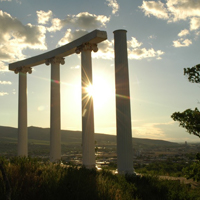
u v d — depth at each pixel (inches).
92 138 810.8
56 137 942.4
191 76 599.5
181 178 743.7
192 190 581.0
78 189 422.6
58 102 962.7
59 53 943.7
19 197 373.4
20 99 1077.1
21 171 494.9
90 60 837.8
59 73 979.9
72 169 597.6
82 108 823.7
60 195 395.2
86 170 639.1
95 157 818.2
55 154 931.3
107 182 513.7
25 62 1071.0
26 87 1095.6
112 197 431.2
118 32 754.8
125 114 726.5
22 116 1070.4
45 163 633.0
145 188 565.3
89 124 811.4
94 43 843.4
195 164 556.4
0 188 390.9
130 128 730.8
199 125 562.3
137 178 658.2
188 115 573.9
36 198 380.8
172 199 515.2
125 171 699.4
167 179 664.4
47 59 991.0
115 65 753.0
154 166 1507.1
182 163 1793.8
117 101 737.0
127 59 754.8
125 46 754.2
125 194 475.5
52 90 961.5
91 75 834.2
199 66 590.9
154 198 513.3
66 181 450.3
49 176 468.1
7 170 474.6
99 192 431.8
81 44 846.5
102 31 804.0
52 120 949.8
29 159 602.2
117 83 741.3
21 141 1057.5
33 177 454.0
